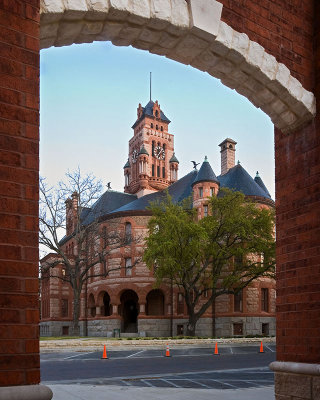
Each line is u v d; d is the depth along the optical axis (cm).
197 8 637
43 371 1628
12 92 443
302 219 748
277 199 808
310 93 753
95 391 1124
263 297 4234
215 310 4131
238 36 679
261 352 2556
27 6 470
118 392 1111
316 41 789
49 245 3403
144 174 6856
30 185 436
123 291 4547
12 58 450
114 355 2298
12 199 424
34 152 444
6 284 409
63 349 2492
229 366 1830
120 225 4556
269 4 750
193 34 642
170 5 615
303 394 692
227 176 4903
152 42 653
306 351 703
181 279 3869
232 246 3719
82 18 561
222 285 3662
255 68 699
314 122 754
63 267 5594
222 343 3086
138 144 7481
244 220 3503
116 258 4544
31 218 432
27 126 445
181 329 4359
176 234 3400
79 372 1600
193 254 3419
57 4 523
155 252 3366
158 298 4800
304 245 737
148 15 594
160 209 3672
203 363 1942
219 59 692
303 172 760
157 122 7600
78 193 3550
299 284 734
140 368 1738
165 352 2500
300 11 793
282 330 755
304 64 779
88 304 5075
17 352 405
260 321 4059
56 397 1016
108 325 4538
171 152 7694
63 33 578
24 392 396
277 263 788
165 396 1042
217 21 655
